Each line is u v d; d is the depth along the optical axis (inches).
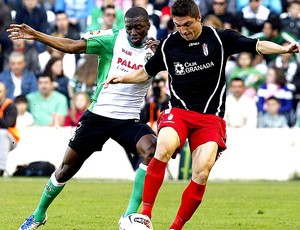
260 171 2005.4
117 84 1000.9
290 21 2340.1
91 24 2363.4
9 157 1988.2
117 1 2427.4
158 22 2375.7
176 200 1492.4
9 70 2263.8
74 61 2298.2
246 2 2374.5
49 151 1989.4
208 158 890.1
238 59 2263.8
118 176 1984.5
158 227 1087.6
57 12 2389.3
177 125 905.5
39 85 2145.7
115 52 1005.8
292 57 2276.1
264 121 2164.1
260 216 1249.4
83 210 1301.7
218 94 922.1
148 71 941.2
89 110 1013.2
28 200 1450.5
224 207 1387.8
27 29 957.2
